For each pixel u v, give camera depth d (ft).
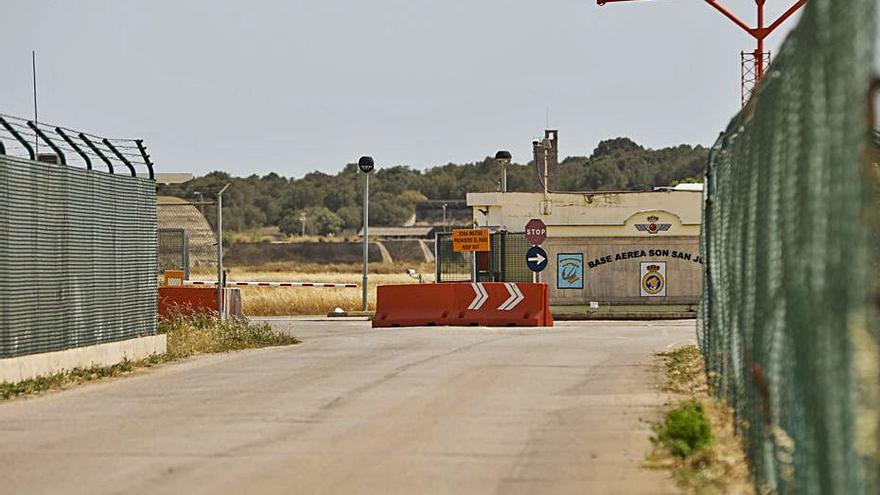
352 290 612.70
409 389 185.37
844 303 64.75
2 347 191.72
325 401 171.73
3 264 192.03
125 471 117.19
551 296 477.77
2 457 126.62
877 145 79.15
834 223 67.15
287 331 348.38
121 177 237.45
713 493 102.68
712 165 172.65
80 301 218.79
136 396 182.09
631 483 107.76
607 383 189.67
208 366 232.94
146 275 250.16
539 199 521.24
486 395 176.14
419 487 107.34
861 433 62.39
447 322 396.78
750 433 111.14
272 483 109.91
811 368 74.59
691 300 473.67
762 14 285.02
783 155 88.58
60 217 211.61
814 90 73.20
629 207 506.89
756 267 107.04
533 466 117.08
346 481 110.42
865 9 58.85
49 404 173.27
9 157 194.59
